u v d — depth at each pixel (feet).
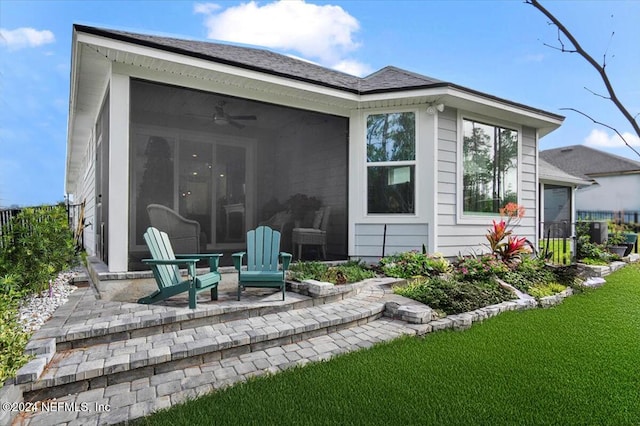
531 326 12.66
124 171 14.21
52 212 14.75
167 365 9.03
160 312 11.26
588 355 10.12
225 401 7.53
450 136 20.68
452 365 9.37
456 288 14.87
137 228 15.56
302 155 20.13
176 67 14.78
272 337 10.61
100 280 13.23
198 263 16.57
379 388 8.15
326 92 18.20
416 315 12.59
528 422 6.98
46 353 8.54
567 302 16.26
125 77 14.43
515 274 18.56
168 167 16.69
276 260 14.90
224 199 18.30
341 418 7.02
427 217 19.93
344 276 16.24
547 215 49.24
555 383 8.51
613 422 7.02
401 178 20.44
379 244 20.53
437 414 7.22
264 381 8.39
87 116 22.84
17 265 12.89
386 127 20.58
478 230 21.83
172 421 6.82
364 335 11.64
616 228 43.78
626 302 16.28
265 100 17.90
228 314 11.80
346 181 20.84
